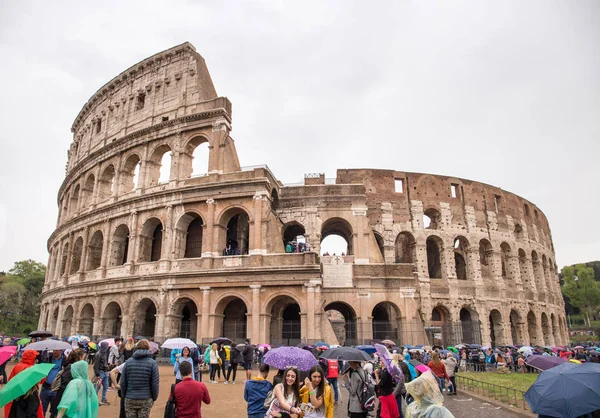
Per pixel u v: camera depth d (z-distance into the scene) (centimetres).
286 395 1219
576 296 14300
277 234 5259
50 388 1720
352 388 1577
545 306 7912
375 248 5697
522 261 7900
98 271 5981
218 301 4994
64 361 1770
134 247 5672
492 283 7038
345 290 5441
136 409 1312
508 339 6862
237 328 5322
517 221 7912
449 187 7169
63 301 6569
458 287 6675
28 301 11575
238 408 2308
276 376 1454
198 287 5088
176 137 5888
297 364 1434
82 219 6681
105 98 7250
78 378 1224
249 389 1407
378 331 5500
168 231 5466
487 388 3069
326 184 6094
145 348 1393
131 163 6481
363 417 1552
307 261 4856
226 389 2927
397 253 7256
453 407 2494
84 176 7119
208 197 5356
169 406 1253
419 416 1047
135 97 6631
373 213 6656
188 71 6188
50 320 6919
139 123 6381
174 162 5775
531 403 1186
